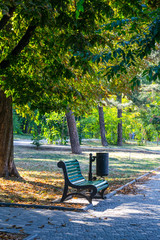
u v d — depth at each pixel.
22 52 9.49
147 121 43.06
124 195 9.62
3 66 8.28
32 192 9.91
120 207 7.84
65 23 7.45
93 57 6.36
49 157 22.44
